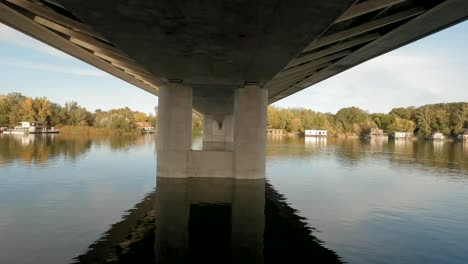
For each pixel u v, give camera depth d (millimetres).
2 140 62906
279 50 13570
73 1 8938
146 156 40562
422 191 23406
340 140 109062
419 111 140625
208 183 23219
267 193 20953
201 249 11367
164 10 9500
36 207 16375
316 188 23547
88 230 13062
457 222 15484
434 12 11758
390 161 44031
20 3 12648
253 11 9359
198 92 32688
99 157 38688
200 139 84312
